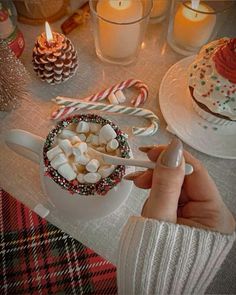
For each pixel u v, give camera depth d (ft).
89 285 1.02
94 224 1.12
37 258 1.06
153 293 0.80
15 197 1.16
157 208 0.77
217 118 1.18
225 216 0.88
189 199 0.96
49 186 1.07
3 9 1.23
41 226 1.10
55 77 1.26
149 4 1.27
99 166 0.97
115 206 1.04
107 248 1.09
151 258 0.76
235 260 1.09
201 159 1.22
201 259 0.79
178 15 1.32
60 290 1.02
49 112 1.28
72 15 1.42
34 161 1.12
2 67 1.07
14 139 1.03
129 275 0.79
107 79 1.35
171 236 0.76
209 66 1.11
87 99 1.27
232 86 1.06
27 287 1.02
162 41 1.43
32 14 1.41
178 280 0.79
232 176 1.20
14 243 1.07
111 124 1.02
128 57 1.38
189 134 1.23
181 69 1.32
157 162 0.76
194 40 1.36
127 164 0.91
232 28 1.44
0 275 1.03
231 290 1.05
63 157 0.95
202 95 1.12
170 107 1.26
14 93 1.18
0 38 1.24
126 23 1.22
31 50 1.38
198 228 0.81
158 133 1.25
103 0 1.28
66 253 1.06
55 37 1.22
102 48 1.36
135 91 1.32
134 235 0.78
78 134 1.03
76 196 1.04
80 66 1.37
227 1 1.33
